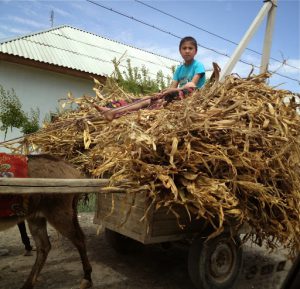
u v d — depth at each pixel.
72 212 3.83
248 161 3.38
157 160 3.48
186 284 4.19
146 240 3.47
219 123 3.44
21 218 3.58
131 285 4.06
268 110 3.76
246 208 3.54
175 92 4.48
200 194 3.20
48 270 4.34
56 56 11.99
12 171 3.39
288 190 3.76
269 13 6.33
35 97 11.20
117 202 3.83
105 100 5.02
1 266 4.39
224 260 3.89
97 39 15.68
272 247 3.96
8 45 11.16
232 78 4.07
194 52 5.27
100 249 5.16
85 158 4.09
